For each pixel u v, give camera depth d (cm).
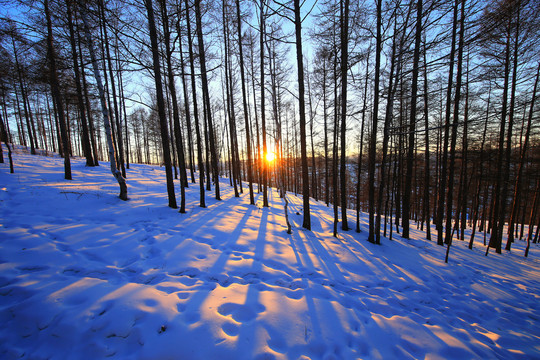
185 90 1103
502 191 862
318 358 237
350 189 3027
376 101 666
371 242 712
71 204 643
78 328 233
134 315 254
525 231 1605
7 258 339
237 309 289
